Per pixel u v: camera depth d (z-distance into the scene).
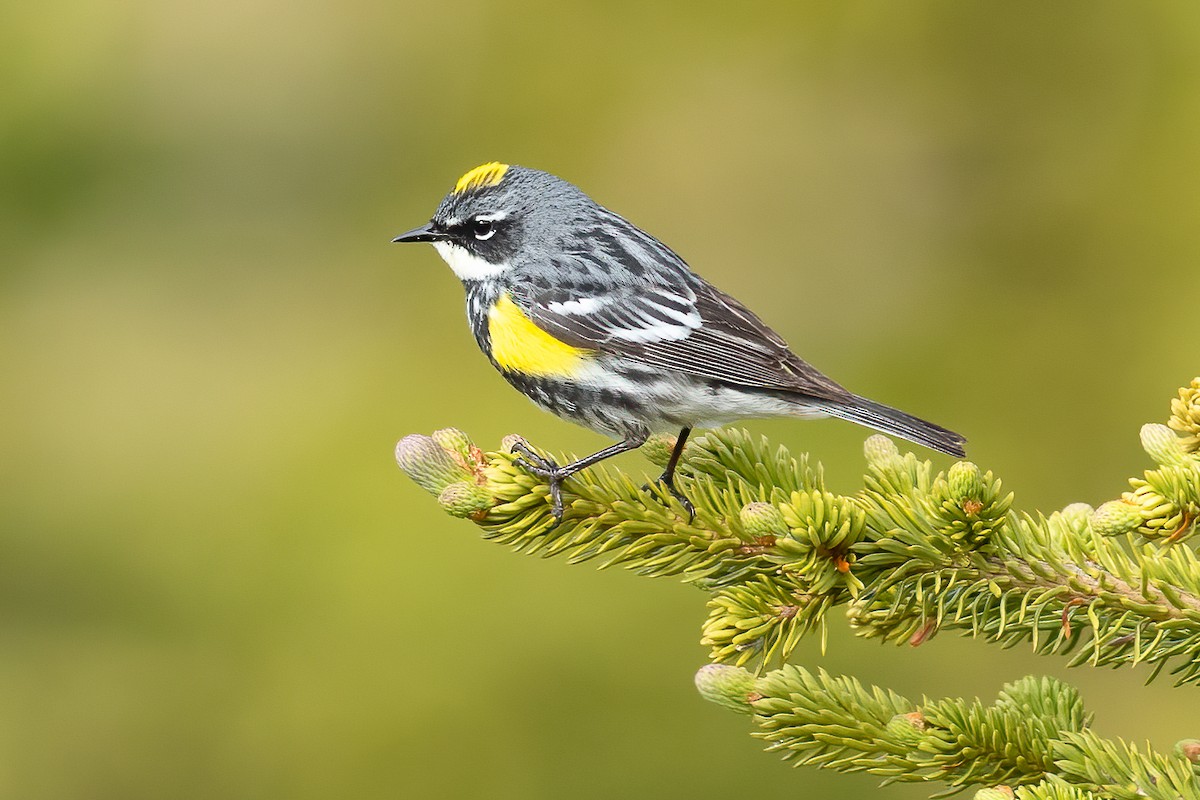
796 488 6.82
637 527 6.34
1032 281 15.67
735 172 16.30
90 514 13.78
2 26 16.06
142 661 12.94
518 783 12.16
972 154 16.14
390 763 12.31
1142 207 15.25
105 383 15.09
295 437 14.01
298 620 12.73
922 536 5.77
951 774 5.55
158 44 16.47
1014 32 16.02
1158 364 14.41
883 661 12.38
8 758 12.59
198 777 12.55
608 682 12.28
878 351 15.31
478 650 12.39
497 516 6.39
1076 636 5.93
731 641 5.90
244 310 15.77
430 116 16.81
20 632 13.38
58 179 16.27
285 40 16.77
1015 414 14.66
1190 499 5.85
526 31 16.64
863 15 16.19
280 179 16.84
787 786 11.91
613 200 16.39
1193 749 5.37
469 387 14.38
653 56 16.48
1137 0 15.48
